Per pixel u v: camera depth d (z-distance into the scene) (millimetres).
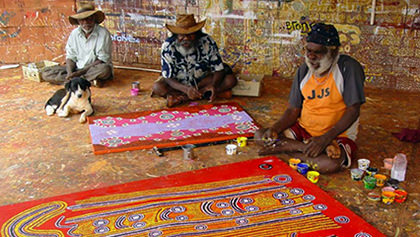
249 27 6742
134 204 3291
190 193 3445
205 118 5035
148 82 6539
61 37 7621
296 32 6512
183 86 5418
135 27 7359
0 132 4625
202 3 6855
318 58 3611
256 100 5746
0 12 7234
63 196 3404
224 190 3488
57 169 3854
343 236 2900
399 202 3363
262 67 6918
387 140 4539
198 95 5367
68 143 4391
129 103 5578
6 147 4273
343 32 6250
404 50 6020
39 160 4020
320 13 6289
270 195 3412
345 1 6082
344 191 3525
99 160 4023
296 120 4191
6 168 3859
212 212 3186
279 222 3062
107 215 3150
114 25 7469
